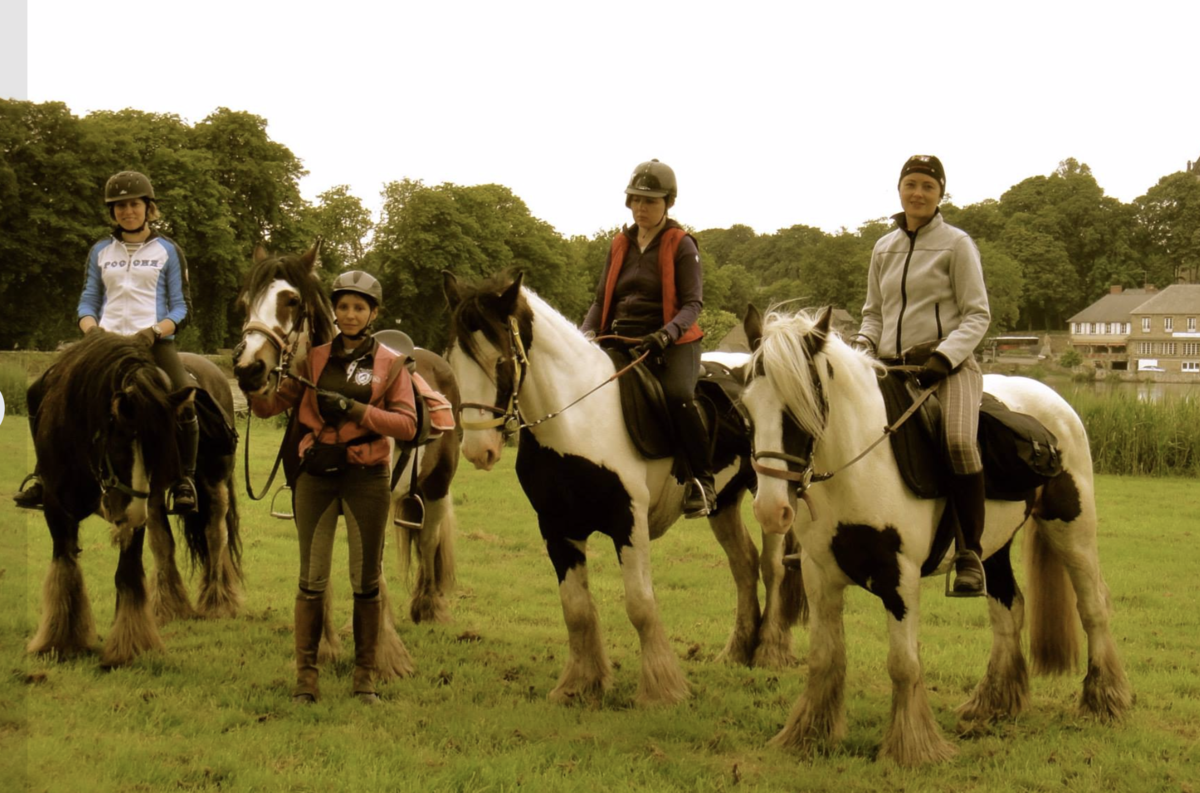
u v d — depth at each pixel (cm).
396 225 5784
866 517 461
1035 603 577
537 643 700
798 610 668
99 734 478
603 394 549
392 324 5759
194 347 4384
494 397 496
